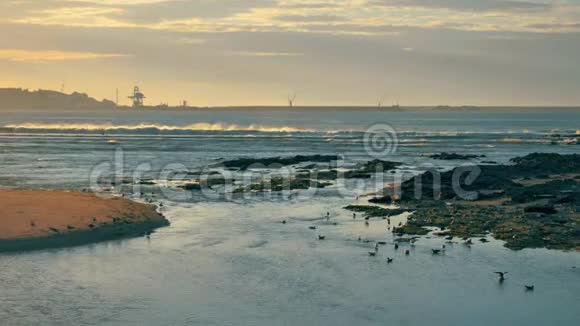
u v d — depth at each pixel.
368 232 45.31
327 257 38.97
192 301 31.81
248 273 35.91
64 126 192.12
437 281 34.66
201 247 41.06
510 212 50.88
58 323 29.16
